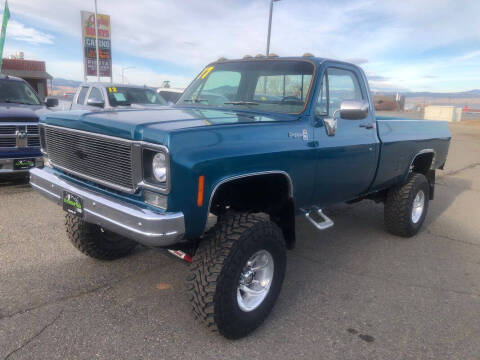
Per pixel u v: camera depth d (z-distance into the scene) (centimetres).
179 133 246
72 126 303
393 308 348
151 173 255
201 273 271
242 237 274
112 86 1002
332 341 297
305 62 373
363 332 310
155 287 363
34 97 806
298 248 482
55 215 539
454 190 863
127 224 254
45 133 349
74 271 385
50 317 307
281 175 317
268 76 385
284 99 368
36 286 353
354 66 417
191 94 435
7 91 763
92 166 293
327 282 394
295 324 317
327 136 361
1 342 275
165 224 243
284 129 320
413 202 517
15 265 390
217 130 270
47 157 356
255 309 297
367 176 430
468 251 495
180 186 244
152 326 303
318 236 528
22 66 3669
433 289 388
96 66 2764
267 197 337
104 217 268
